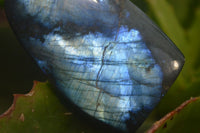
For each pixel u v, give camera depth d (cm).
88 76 17
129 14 18
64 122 18
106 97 17
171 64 17
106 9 18
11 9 18
